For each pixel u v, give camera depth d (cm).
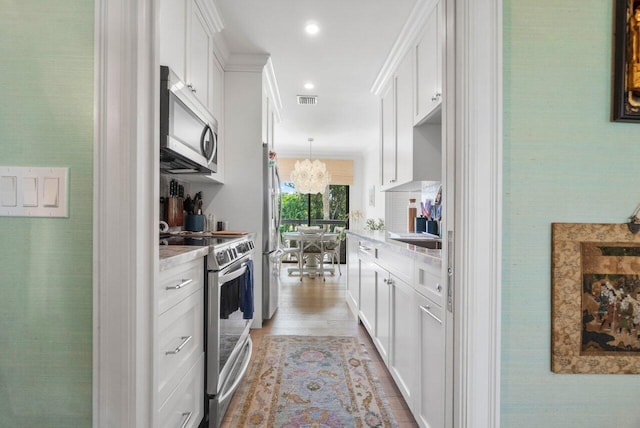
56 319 83
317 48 293
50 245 83
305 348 273
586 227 87
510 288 87
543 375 87
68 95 82
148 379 85
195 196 307
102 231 80
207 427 163
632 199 88
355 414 184
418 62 236
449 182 90
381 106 355
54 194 82
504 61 86
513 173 86
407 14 240
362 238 303
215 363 163
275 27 261
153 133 87
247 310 224
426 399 154
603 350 87
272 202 357
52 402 83
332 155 786
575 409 88
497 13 85
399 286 196
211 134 222
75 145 82
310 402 195
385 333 229
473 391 84
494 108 84
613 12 88
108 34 81
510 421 87
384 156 340
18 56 83
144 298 84
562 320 87
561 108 87
